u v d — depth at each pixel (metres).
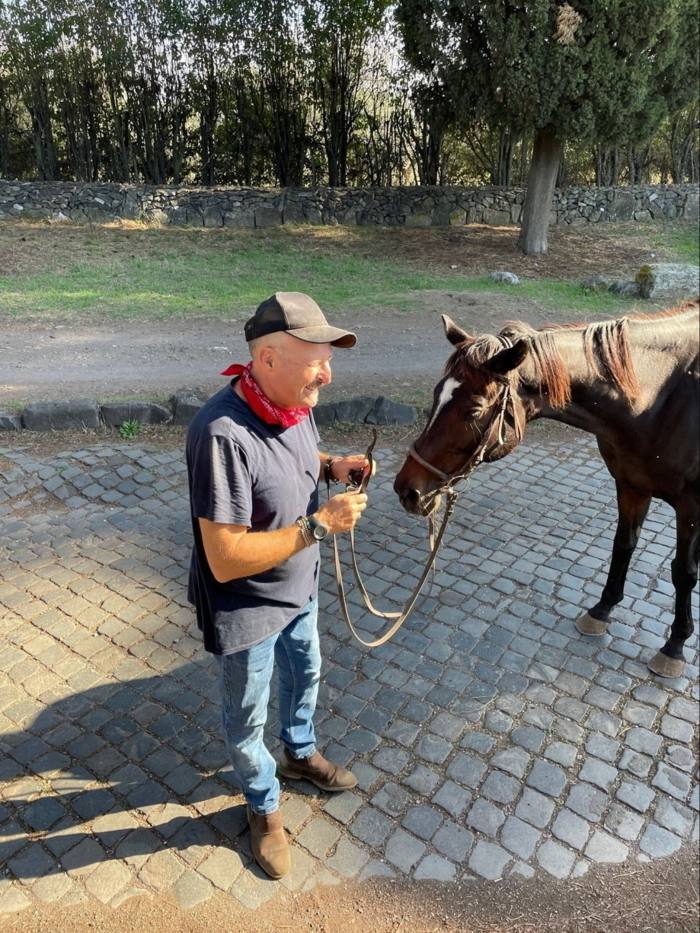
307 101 15.69
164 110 15.29
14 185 14.19
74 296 10.29
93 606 3.63
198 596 2.01
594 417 2.73
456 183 18.08
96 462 5.20
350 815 2.51
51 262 11.98
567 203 16.66
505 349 2.22
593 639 3.47
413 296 10.90
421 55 12.84
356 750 2.79
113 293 10.57
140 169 15.86
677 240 15.66
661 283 10.91
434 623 3.56
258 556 1.77
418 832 2.45
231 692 2.06
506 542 4.34
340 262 13.18
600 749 2.81
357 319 9.69
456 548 4.27
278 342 1.71
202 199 15.04
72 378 6.98
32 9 13.73
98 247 13.01
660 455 2.80
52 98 14.78
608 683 3.18
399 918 2.17
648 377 2.71
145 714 2.94
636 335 2.73
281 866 2.26
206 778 2.65
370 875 2.30
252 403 1.81
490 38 11.47
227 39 14.61
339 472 2.29
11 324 8.85
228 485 1.72
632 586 3.92
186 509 4.67
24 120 15.14
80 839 2.39
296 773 2.63
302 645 2.27
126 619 3.54
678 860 2.38
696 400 2.71
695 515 2.93
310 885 2.26
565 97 11.77
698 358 2.74
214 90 15.16
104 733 2.84
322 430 6.00
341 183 16.59
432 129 15.09
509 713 2.99
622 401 2.67
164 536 4.34
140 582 3.86
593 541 4.37
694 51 11.88
